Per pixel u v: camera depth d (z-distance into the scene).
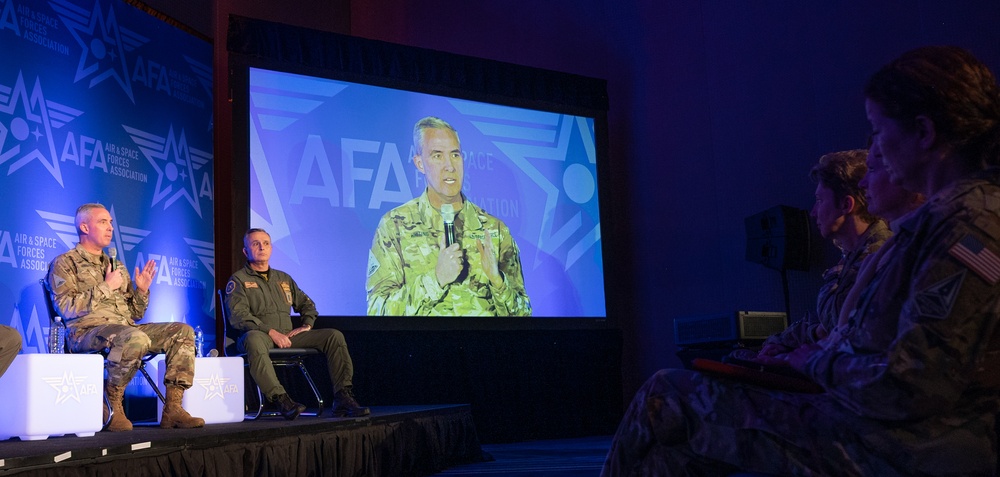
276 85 5.50
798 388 1.04
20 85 4.02
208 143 5.26
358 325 5.52
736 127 5.98
